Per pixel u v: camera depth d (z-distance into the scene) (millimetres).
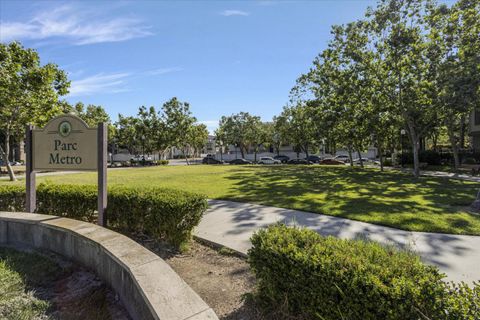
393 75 13922
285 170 19891
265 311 2199
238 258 3521
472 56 11641
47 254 3480
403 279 1602
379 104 14602
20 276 2871
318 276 1833
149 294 1944
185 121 35188
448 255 3607
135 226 4117
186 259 3498
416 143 14234
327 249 2072
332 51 15039
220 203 7121
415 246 3928
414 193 8750
